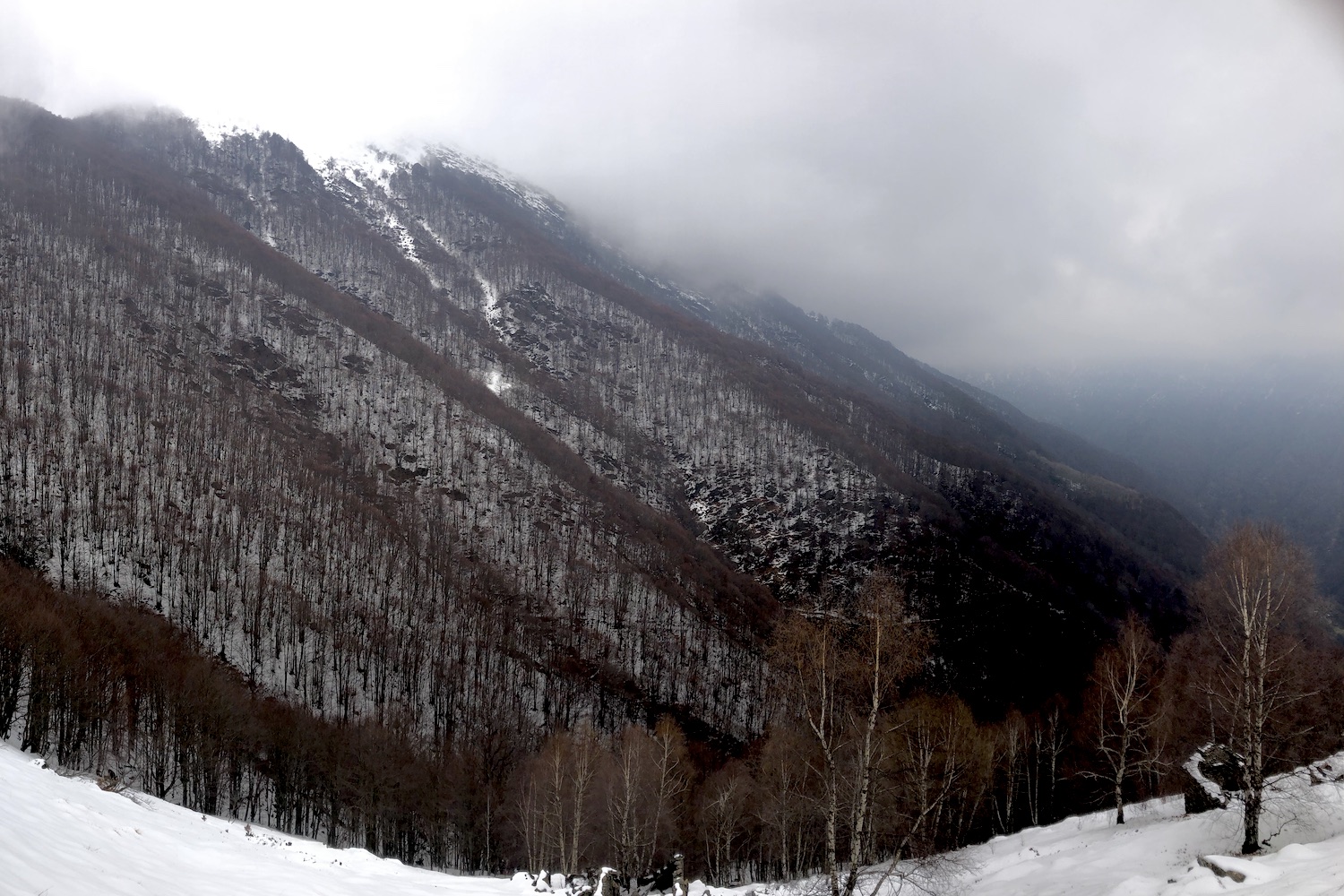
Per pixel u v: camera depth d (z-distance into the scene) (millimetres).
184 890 15828
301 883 20016
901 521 171250
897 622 28359
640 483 198750
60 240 191625
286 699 88625
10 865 12469
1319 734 35594
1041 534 172375
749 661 126250
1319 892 17438
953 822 51969
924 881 31375
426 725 93438
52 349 140875
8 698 49344
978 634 126250
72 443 117375
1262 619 30781
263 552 112062
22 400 120125
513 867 63875
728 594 148625
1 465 105750
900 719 36188
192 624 94188
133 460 120625
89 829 18016
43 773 22891
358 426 171500
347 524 127500
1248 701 28156
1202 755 38250
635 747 53812
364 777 63094
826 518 178875
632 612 134500
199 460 127000
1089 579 154250
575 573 140375
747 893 32031
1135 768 50938
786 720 67375
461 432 180250
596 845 53594
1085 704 61375
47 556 93438
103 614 71750
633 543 158625
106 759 60031
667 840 55531
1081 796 63750
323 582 112000
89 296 167375
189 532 109812
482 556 140000
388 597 114250
